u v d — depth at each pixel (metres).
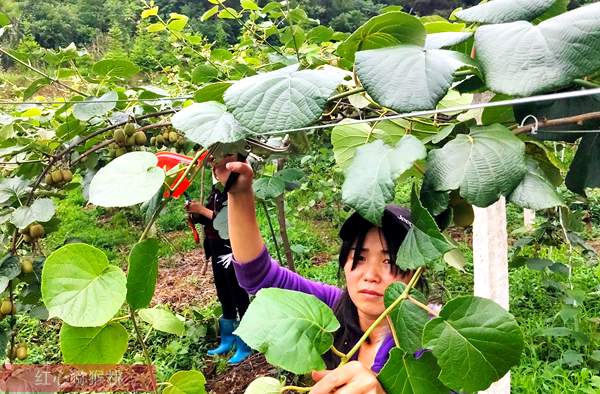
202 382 0.85
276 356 0.61
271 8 2.37
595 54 0.52
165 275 5.27
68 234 6.27
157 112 1.55
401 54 0.62
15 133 1.86
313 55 1.91
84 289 0.70
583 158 0.77
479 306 0.62
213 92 0.90
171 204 6.89
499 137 0.64
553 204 0.59
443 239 0.62
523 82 0.53
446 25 1.00
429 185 0.64
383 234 1.00
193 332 3.60
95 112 1.47
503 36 0.57
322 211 6.71
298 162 5.38
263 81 0.67
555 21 0.56
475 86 0.73
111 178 0.74
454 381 0.61
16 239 1.77
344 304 1.11
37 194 1.69
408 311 0.66
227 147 0.97
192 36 2.78
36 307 1.74
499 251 1.96
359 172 0.64
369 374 0.64
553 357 3.17
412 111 0.57
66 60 1.80
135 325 0.78
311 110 0.64
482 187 0.61
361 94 1.02
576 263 4.59
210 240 3.33
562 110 0.73
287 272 1.40
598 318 3.47
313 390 0.65
